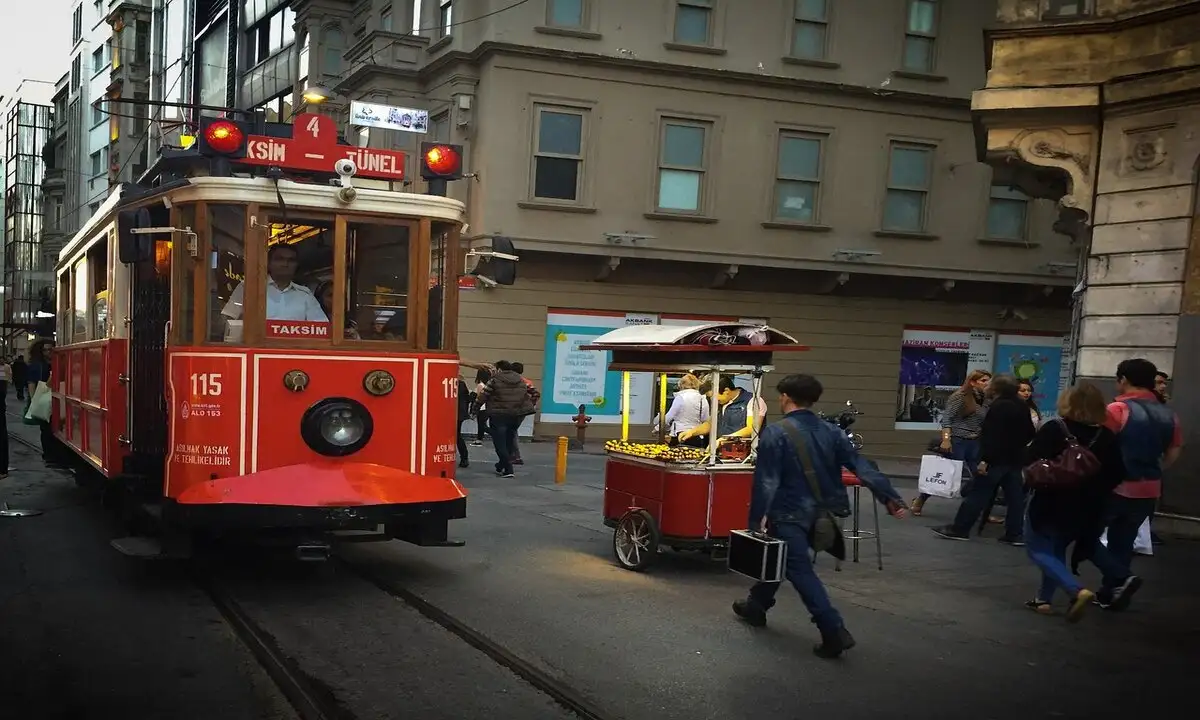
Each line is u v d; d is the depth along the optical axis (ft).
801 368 71.92
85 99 158.20
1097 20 35.12
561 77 64.75
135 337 26.96
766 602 20.99
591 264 67.15
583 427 63.72
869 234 70.74
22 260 201.87
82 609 21.26
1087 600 20.39
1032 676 18.07
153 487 26.18
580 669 17.75
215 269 22.84
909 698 16.70
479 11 64.49
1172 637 20.92
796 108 69.00
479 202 64.39
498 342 65.98
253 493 21.85
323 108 76.54
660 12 66.28
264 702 15.96
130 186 28.48
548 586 24.48
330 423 22.99
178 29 116.57
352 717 15.23
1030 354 77.15
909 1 70.79
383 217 23.79
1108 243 35.32
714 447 26.08
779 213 69.46
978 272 72.90
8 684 16.42
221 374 22.45
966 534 32.99
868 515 38.42
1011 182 41.75
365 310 23.77
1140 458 23.59
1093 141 36.22
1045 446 21.89
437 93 68.18
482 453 57.67
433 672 17.52
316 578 24.90
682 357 26.12
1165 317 33.42
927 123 71.41
